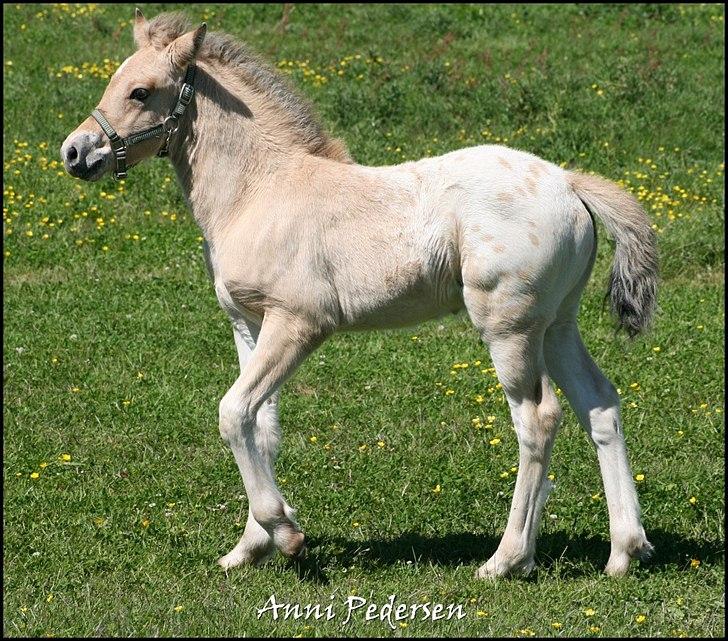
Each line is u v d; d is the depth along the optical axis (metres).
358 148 21.86
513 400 9.52
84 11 31.38
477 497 11.52
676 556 10.14
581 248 9.45
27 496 11.66
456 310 9.88
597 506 11.07
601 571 10.00
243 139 9.98
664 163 21.80
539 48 28.16
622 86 24.52
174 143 10.16
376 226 9.54
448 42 28.72
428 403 13.72
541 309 9.33
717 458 12.19
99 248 19.09
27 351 15.37
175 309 16.72
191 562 10.34
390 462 12.27
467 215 9.30
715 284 17.34
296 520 10.69
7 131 23.48
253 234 9.68
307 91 24.97
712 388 13.80
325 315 9.63
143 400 13.95
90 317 16.41
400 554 10.45
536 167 9.45
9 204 20.16
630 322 9.70
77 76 26.47
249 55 10.23
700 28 29.80
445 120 23.53
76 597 9.62
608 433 9.77
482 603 9.35
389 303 9.62
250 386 9.59
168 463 12.48
